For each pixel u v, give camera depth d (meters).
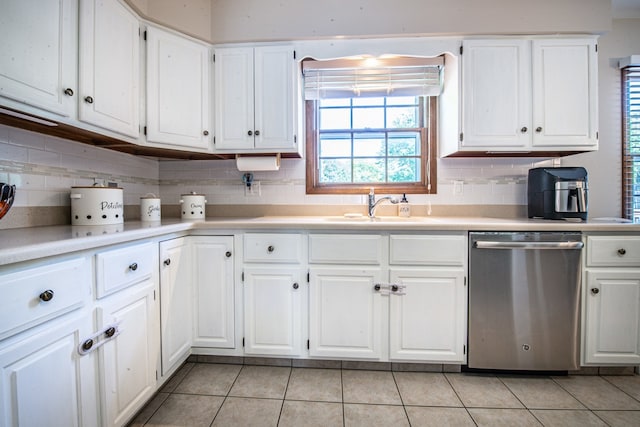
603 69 2.09
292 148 1.86
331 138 2.22
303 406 1.34
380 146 2.20
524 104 1.79
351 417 1.27
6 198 0.98
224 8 1.82
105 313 1.03
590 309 1.53
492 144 1.80
